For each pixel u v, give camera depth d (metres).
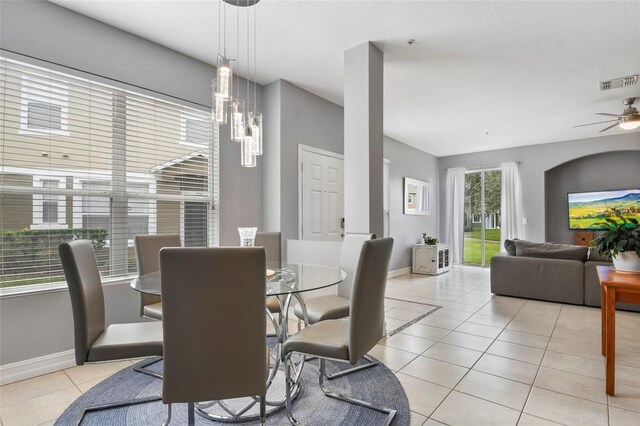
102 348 1.67
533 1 2.54
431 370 2.43
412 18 2.76
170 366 1.36
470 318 3.69
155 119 3.11
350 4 2.58
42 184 2.48
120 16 2.71
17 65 2.38
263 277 1.39
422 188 7.59
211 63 3.53
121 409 1.96
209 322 1.36
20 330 2.34
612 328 2.06
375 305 1.83
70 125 2.62
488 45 3.17
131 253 2.95
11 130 2.36
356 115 3.18
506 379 2.28
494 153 7.53
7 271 2.33
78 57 2.64
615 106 4.75
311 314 2.36
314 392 2.14
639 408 1.92
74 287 1.62
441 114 5.14
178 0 2.52
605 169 6.61
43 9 2.48
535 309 4.03
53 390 2.18
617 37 3.01
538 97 4.43
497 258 4.75
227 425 1.82
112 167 2.84
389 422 1.78
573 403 1.98
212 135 3.56
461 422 1.80
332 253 3.51
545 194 6.94
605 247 2.47
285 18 2.76
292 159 4.07
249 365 1.42
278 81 3.95
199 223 3.43
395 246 6.61
